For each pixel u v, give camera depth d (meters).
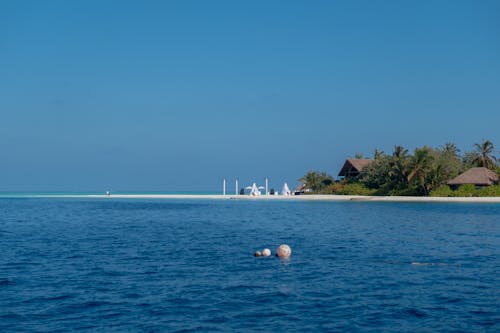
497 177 101.12
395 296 17.84
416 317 15.27
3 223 53.66
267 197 125.00
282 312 15.86
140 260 26.30
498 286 19.44
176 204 102.12
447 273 22.28
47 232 42.91
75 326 14.43
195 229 45.44
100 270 23.17
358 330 14.09
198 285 19.78
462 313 15.66
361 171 118.69
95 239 36.91
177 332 13.91
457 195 97.94
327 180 129.50
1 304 16.75
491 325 14.48
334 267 23.98
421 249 30.44
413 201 96.81
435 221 52.31
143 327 14.35
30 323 14.70
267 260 26.27
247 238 37.38
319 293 18.36
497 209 71.94
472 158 121.94
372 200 102.94
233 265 24.66
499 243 33.50
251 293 18.38
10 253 29.05
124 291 18.67
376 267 23.94
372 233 40.72
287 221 54.22
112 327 14.34
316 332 13.91
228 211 74.31
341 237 37.81
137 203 108.69
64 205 99.50
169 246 32.44
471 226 46.56
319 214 65.06
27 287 19.36
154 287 19.39
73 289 19.00
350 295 18.02
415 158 100.12
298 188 138.75
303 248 31.17
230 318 15.21
